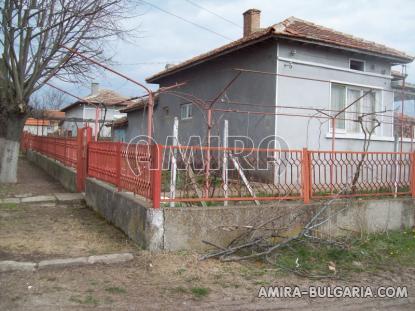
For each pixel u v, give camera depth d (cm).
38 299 433
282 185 675
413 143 1402
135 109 1986
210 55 1329
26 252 579
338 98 1260
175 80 1652
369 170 763
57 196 984
